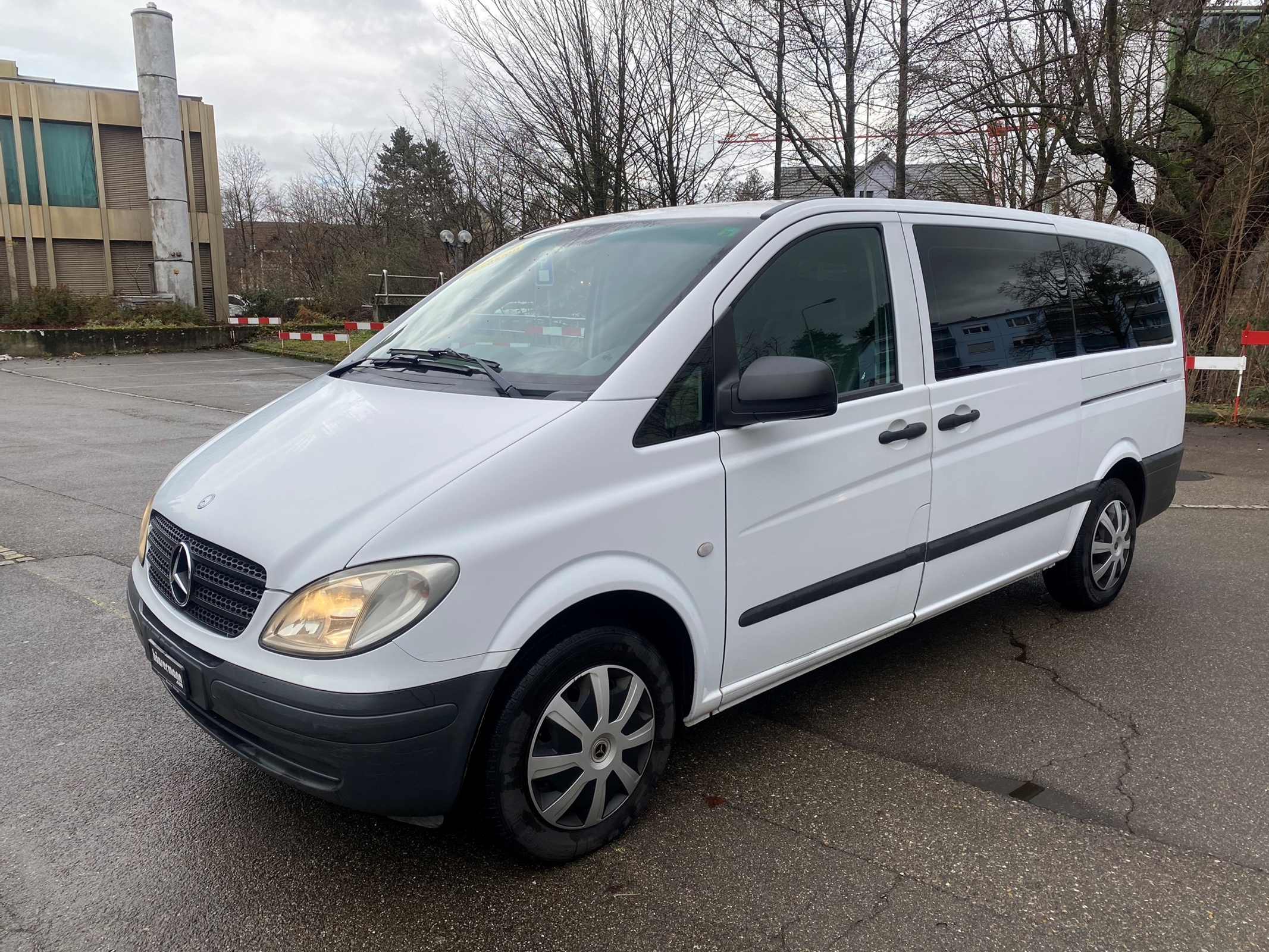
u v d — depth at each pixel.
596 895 2.50
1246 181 12.27
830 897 2.49
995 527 3.82
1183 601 4.92
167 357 22.42
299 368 19.53
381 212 45.16
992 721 3.54
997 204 14.54
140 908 2.45
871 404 3.21
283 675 2.22
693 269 2.91
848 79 14.80
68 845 2.72
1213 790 3.04
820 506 3.06
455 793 2.34
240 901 2.48
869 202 3.38
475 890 2.52
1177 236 13.20
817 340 3.08
